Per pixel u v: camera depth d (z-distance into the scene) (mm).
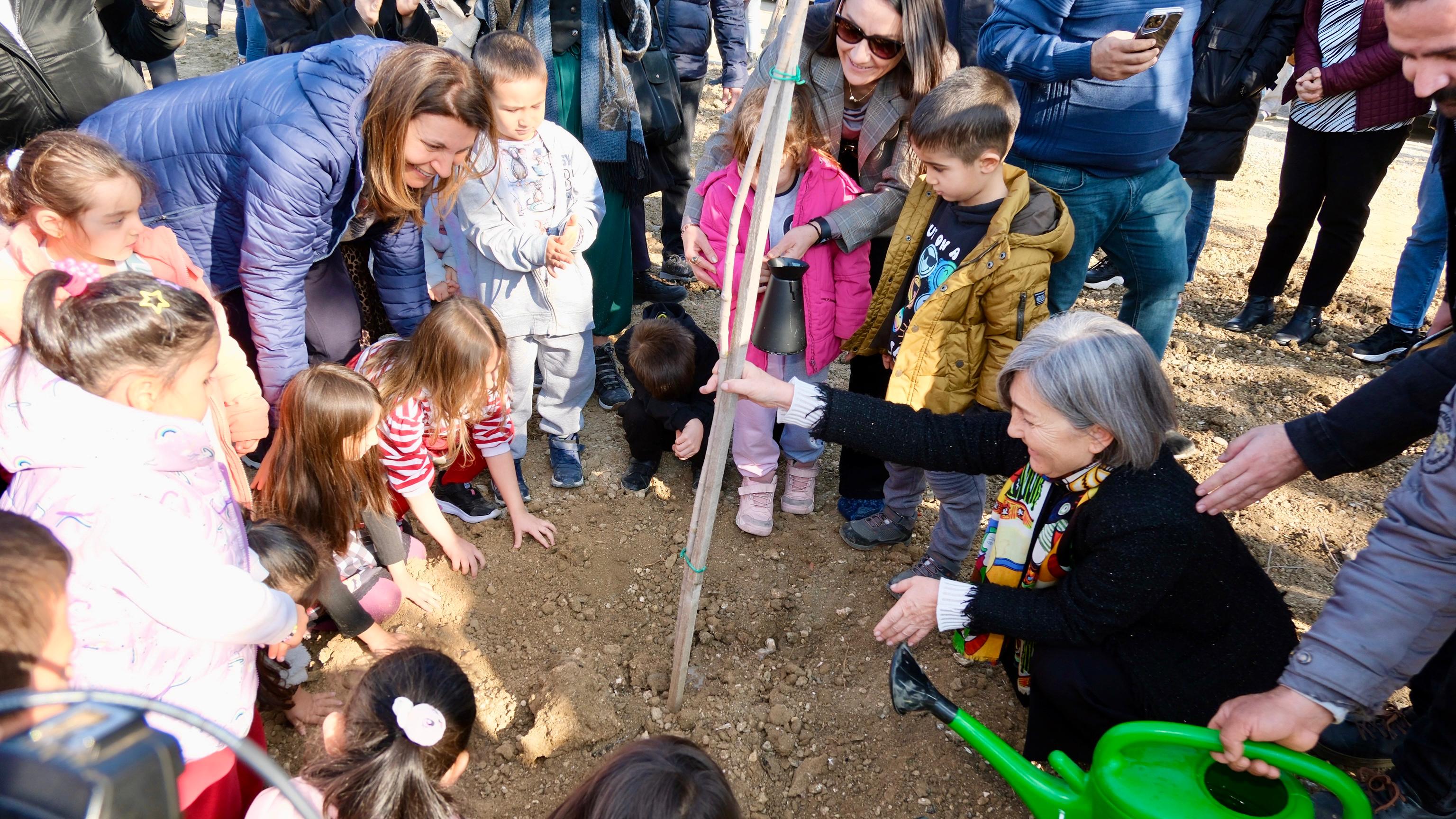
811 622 2986
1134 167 2996
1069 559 2139
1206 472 3582
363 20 3457
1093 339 1863
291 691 2604
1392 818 1994
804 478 3369
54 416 1558
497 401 2881
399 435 2744
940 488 2740
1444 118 2117
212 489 1788
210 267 2783
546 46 3607
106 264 2221
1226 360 4379
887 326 2934
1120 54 2561
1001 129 2359
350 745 1650
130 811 658
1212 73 4277
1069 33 2879
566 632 2908
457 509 3289
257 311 2586
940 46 2709
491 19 3746
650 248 5379
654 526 3354
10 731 1033
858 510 3324
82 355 1542
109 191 2070
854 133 3070
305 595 2275
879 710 2676
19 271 2141
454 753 1785
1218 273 5285
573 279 3203
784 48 1739
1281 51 4168
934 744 2557
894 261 2805
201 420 1768
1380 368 4301
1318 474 1886
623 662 2814
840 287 2998
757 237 1896
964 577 3170
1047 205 2531
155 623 1670
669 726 2625
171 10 3441
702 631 2924
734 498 3529
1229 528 2043
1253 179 6930
